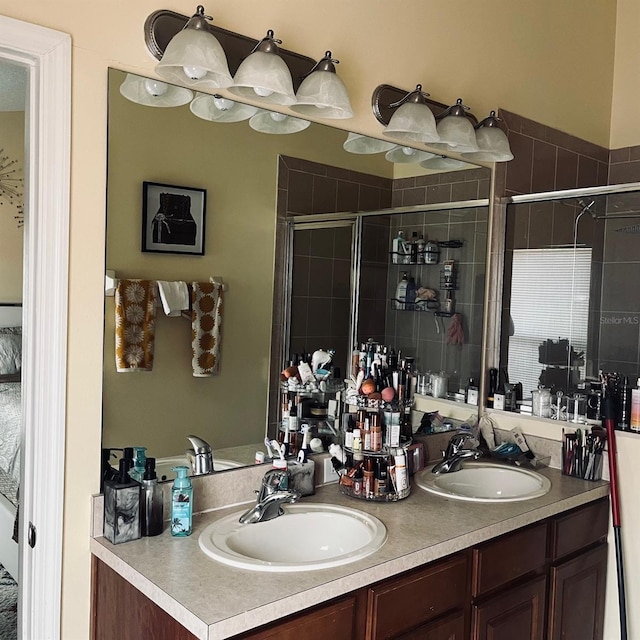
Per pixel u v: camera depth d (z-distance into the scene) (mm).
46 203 1639
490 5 2771
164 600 1467
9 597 3189
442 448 2750
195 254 1961
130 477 1789
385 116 2418
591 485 2475
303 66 2141
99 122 1729
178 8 1866
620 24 3408
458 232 2768
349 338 2396
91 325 1743
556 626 2301
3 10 1554
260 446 2141
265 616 1429
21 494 1744
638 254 2900
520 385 2938
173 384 1926
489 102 2795
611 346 2963
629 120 3379
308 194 2242
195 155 1938
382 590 1694
